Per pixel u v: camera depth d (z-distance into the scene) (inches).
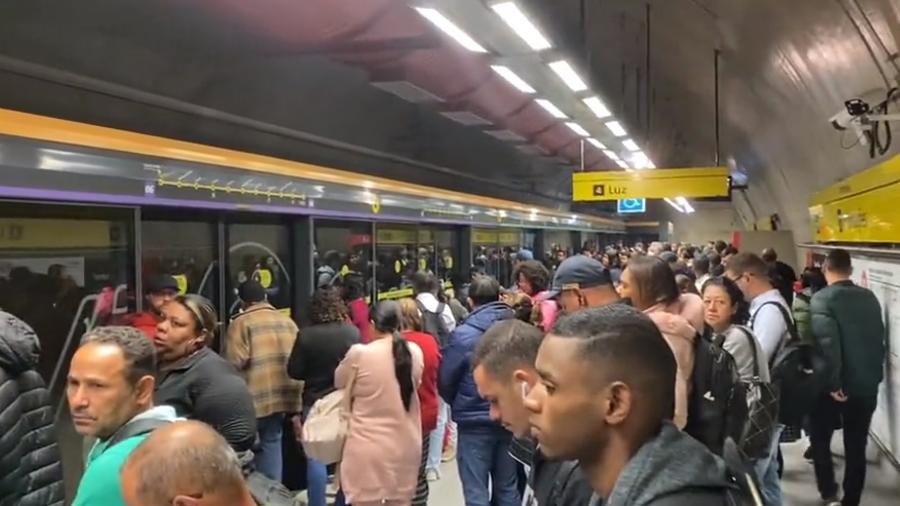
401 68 220.1
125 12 173.8
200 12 188.2
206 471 57.4
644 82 530.3
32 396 89.8
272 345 188.4
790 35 277.9
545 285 215.3
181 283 197.5
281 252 247.0
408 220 338.6
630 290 111.6
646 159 432.8
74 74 171.9
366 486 146.4
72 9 161.3
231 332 187.9
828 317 180.4
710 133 642.2
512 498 153.2
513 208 536.1
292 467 205.6
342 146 309.6
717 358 97.7
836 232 326.6
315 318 183.0
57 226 152.5
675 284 111.7
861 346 180.9
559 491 65.7
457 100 270.5
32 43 158.6
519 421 86.6
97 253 161.9
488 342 89.0
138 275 171.0
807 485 216.1
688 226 1298.0
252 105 242.8
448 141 401.1
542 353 48.9
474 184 499.8
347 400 149.0
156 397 122.7
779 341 164.9
